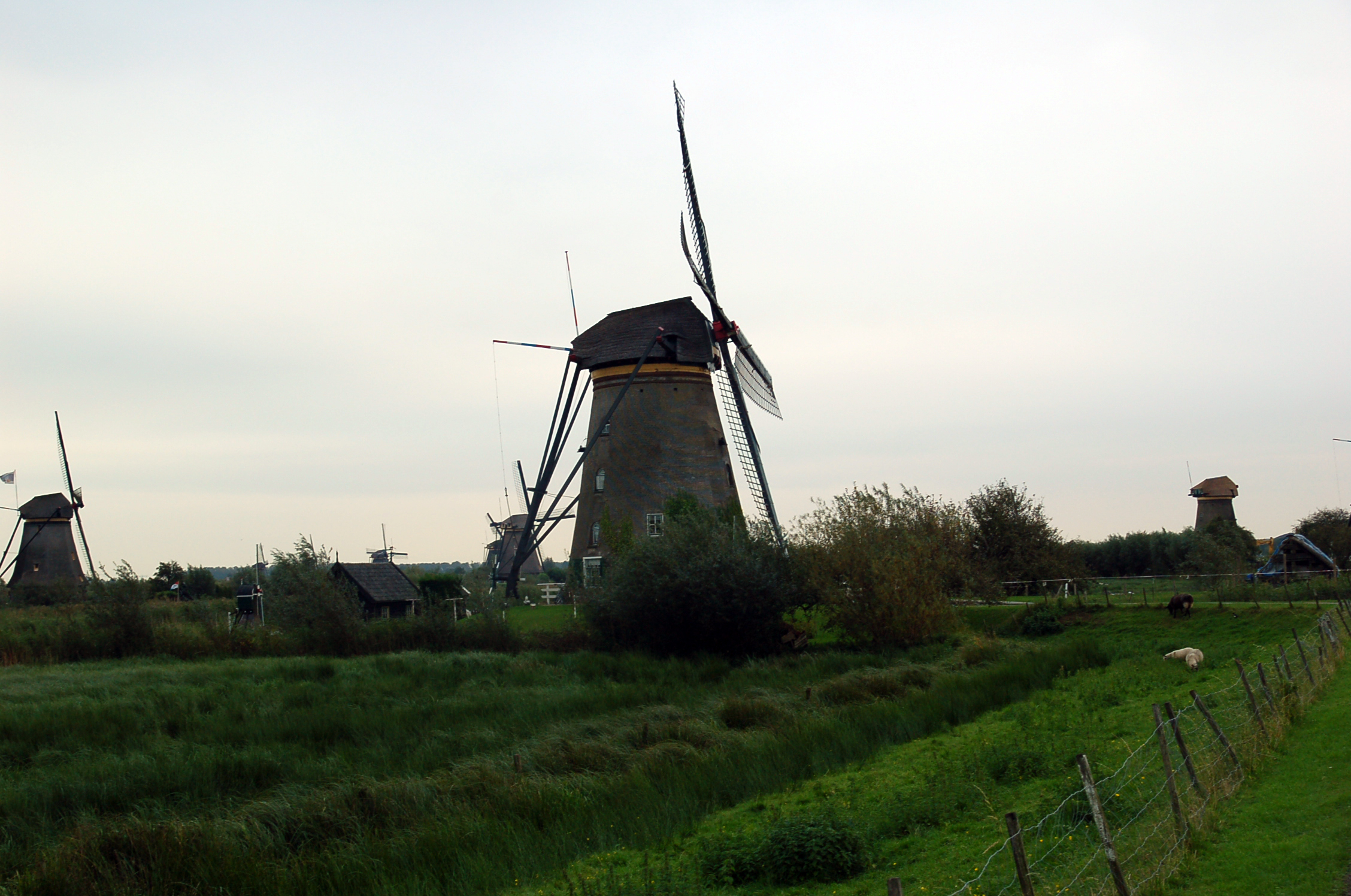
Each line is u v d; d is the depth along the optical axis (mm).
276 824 15008
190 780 17156
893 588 37094
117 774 17484
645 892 11406
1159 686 21859
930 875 11133
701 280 50094
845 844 12125
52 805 15945
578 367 51562
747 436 51031
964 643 35781
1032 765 15039
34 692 27328
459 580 59125
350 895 12672
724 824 14734
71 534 85812
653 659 35562
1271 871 9516
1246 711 15547
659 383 49469
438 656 37062
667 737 20469
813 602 39469
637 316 50562
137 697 26641
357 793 15820
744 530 41000
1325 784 11891
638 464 48812
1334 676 19016
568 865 13328
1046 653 29328
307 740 20953
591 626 40156
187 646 40062
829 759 18172
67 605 62719
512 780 17047
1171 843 10305
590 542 49500
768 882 11930
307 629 41469
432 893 12445
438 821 15047
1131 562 71125
